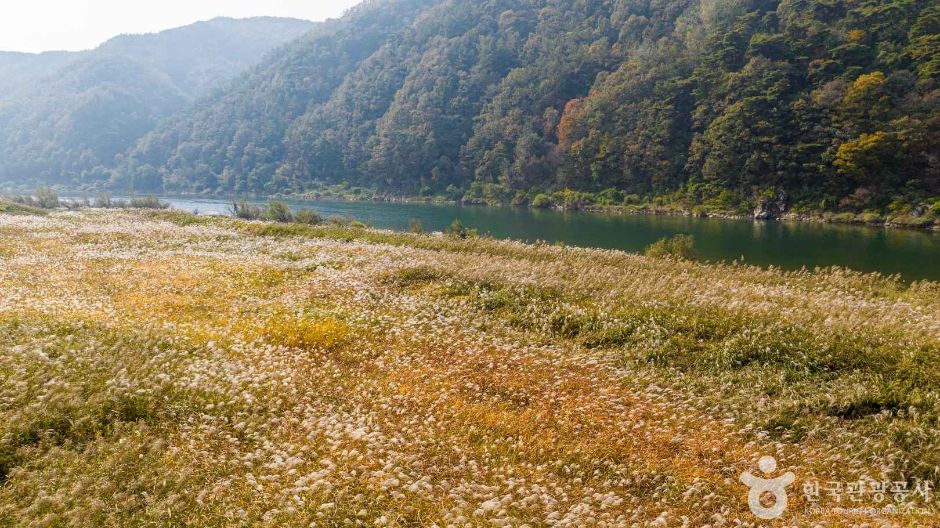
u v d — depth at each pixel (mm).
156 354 11258
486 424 9461
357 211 90250
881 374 10430
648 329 13445
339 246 26422
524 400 10523
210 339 12789
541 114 120125
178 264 21906
